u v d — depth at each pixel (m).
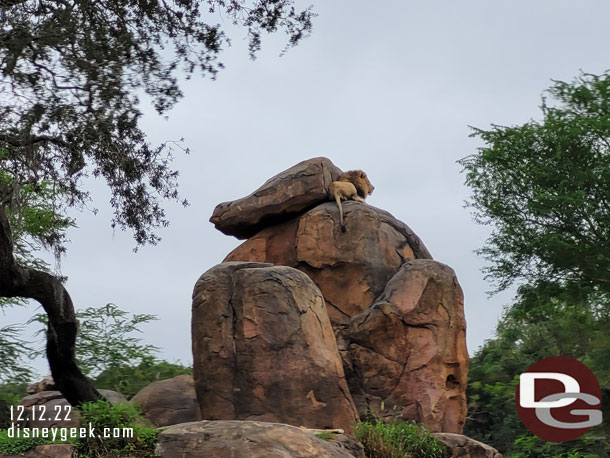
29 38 13.27
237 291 17.16
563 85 30.95
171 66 14.42
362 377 18.19
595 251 28.80
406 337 18.41
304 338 16.62
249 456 11.98
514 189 30.56
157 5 15.12
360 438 15.61
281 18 15.74
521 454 28.53
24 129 13.48
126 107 14.12
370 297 19.39
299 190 20.80
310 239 20.08
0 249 13.34
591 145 29.59
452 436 16.77
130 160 14.45
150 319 25.50
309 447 12.45
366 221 20.09
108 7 14.74
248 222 21.09
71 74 13.70
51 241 15.84
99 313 25.31
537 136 30.02
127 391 23.02
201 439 12.27
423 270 19.02
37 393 19.42
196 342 17.12
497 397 32.56
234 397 16.42
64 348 14.42
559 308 33.00
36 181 14.10
